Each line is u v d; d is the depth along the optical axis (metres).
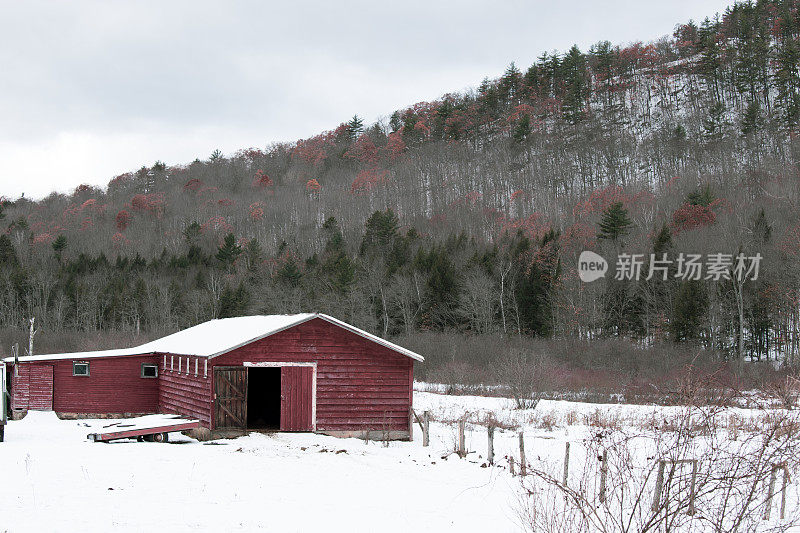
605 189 113.88
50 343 68.44
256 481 17.22
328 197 152.25
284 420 25.08
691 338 59.59
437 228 114.25
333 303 69.56
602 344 60.38
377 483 17.78
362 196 148.25
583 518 11.38
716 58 177.75
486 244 97.50
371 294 73.56
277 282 79.56
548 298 67.81
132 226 144.88
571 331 64.88
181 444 22.91
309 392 25.30
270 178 182.25
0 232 132.62
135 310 77.88
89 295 80.00
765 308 60.09
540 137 161.25
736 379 44.69
